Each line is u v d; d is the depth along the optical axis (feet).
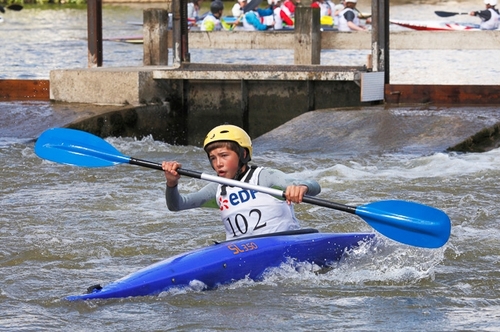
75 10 417.90
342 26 228.22
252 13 238.27
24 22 349.41
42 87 149.28
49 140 65.77
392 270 59.36
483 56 237.25
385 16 139.54
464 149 114.11
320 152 116.37
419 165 103.96
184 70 140.56
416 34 170.09
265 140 124.36
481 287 56.08
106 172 102.89
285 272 57.47
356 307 51.62
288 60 230.68
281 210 59.62
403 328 47.57
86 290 56.54
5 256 65.67
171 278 54.39
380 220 57.36
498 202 83.97
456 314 50.24
